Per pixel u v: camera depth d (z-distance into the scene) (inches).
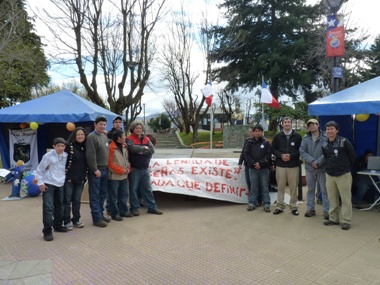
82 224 219.9
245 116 1658.5
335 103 253.0
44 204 195.5
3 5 722.2
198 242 189.0
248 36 1066.7
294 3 1062.4
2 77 777.6
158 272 149.9
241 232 207.3
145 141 253.9
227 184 289.1
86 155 213.8
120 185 242.7
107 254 171.9
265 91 501.0
